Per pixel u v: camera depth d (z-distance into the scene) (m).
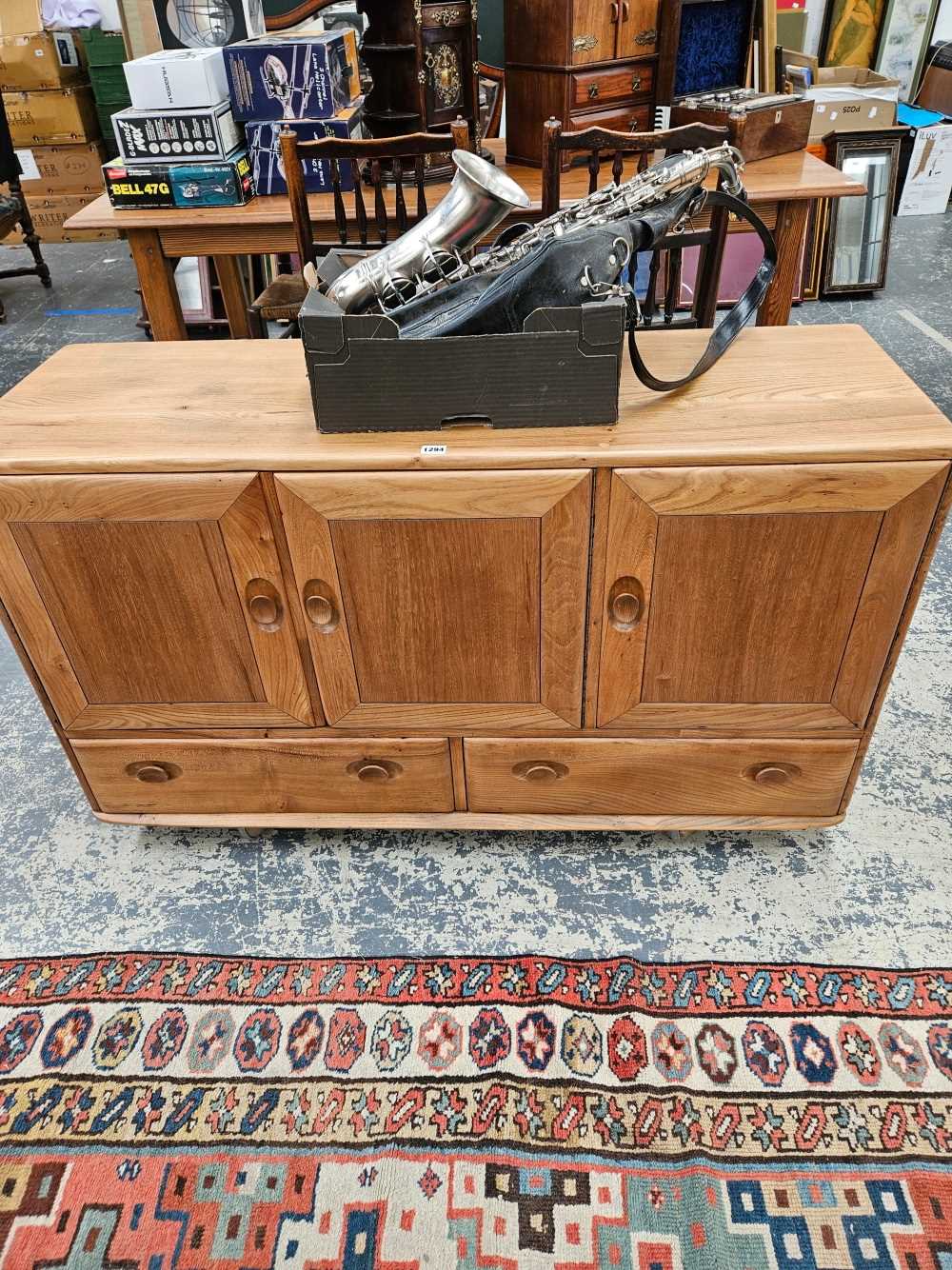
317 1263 1.05
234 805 1.54
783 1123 1.16
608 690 1.33
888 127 3.68
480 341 1.10
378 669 1.33
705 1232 1.06
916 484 1.10
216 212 2.21
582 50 2.28
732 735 1.38
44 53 4.35
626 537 1.17
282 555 1.22
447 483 1.13
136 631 1.31
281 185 2.34
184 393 1.33
